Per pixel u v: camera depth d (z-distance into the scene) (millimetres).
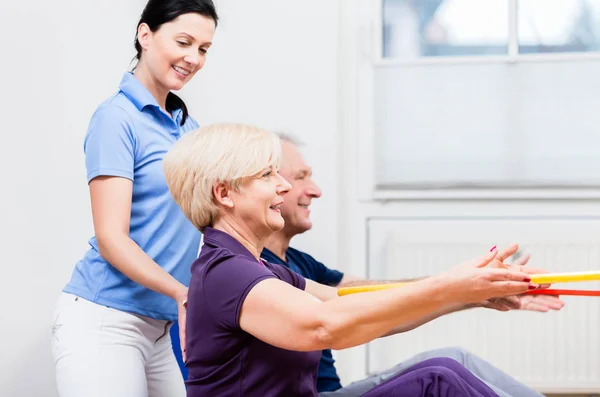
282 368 1774
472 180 3826
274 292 1648
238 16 3725
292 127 3725
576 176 3797
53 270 3500
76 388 2246
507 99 3811
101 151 2293
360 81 3857
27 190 3490
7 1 3475
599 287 3709
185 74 2459
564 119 3795
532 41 3838
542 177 3807
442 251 3801
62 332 2307
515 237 3768
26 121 3488
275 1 3719
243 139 1813
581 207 3811
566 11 3832
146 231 2383
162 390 2502
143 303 2352
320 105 3719
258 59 3725
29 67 3492
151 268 2232
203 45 2469
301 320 1607
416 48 3871
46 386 3479
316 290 2162
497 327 3764
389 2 3871
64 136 3508
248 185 1810
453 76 3826
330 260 3707
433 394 1968
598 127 3785
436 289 1566
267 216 1832
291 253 2777
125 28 3559
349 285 2758
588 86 3785
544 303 2168
